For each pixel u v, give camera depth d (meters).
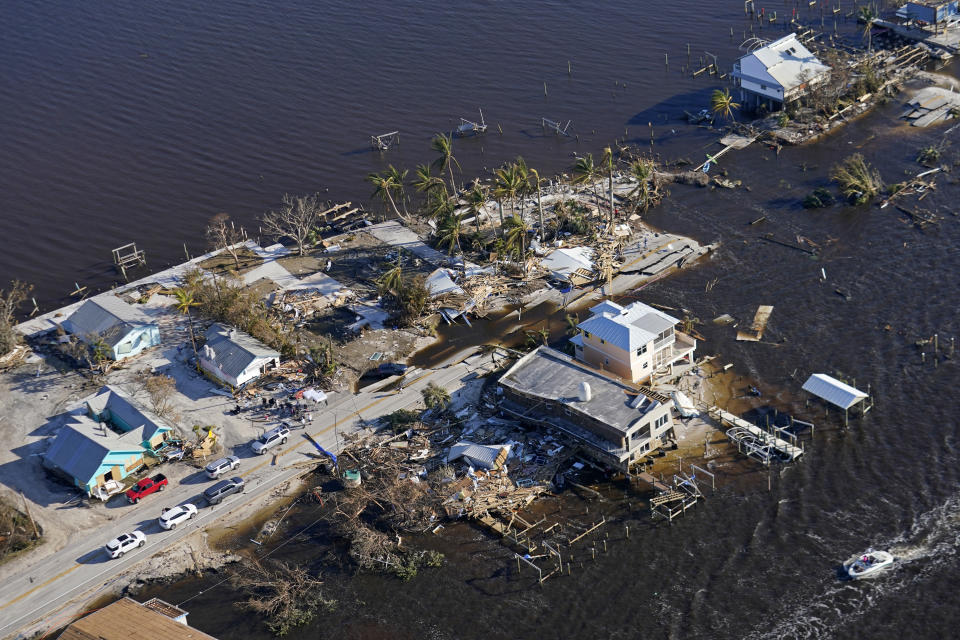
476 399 153.62
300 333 171.88
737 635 115.56
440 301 177.12
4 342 169.88
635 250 188.50
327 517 136.00
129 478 143.88
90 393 160.12
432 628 119.69
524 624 119.19
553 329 168.62
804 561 123.56
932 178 198.62
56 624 122.25
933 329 159.38
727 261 182.75
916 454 136.88
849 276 174.38
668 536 128.75
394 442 146.50
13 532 135.88
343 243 198.12
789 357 157.12
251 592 126.06
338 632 120.19
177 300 181.75
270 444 146.62
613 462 137.62
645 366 151.38
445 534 132.38
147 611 115.62
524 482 137.75
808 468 136.62
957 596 116.81
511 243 180.62
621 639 116.31
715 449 141.00
